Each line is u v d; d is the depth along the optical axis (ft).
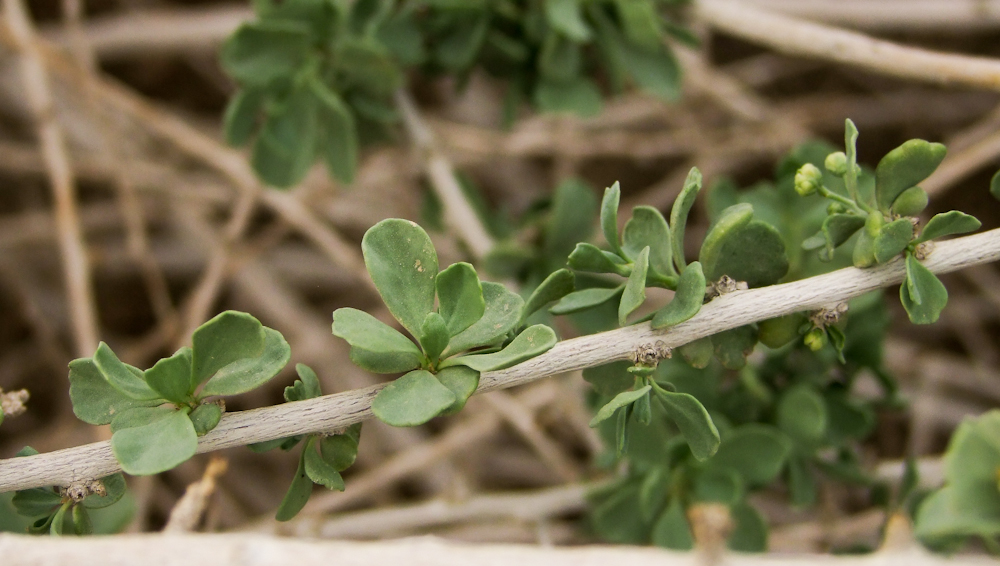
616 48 1.58
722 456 1.45
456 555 1.18
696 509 1.16
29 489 1.27
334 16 1.54
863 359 1.48
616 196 1.27
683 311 1.25
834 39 1.52
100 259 2.34
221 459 1.38
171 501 2.11
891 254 1.26
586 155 2.41
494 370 1.24
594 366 1.27
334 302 2.48
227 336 1.23
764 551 1.45
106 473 1.26
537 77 1.62
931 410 2.03
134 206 2.10
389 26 1.58
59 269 2.47
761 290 1.28
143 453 1.22
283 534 1.66
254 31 1.52
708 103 2.48
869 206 1.28
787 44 1.55
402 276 1.25
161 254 2.48
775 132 2.23
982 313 2.22
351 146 1.56
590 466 2.01
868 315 1.47
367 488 1.80
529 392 1.86
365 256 1.24
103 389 1.26
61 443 2.15
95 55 2.45
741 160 2.44
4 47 2.24
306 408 1.26
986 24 2.01
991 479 1.19
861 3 2.04
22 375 2.40
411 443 2.19
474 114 2.58
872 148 2.43
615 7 1.56
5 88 2.41
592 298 1.28
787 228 1.44
